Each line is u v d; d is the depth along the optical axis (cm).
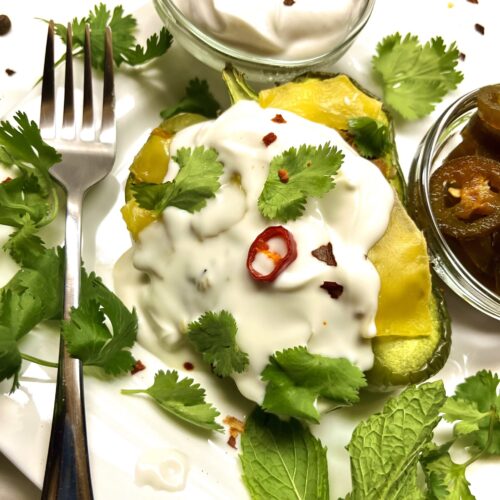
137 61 29
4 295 23
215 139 26
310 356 24
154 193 25
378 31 33
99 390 24
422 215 28
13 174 26
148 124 30
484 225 28
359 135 27
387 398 27
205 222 25
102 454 23
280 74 30
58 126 28
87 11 31
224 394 26
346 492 25
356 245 25
